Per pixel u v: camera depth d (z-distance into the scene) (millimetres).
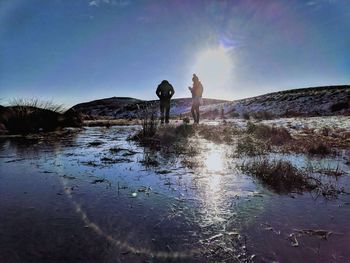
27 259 2293
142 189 4203
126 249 2469
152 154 7266
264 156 7008
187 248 2508
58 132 13758
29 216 3141
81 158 6633
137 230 2830
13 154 7129
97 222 3006
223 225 2988
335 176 5188
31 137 11195
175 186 4383
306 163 6297
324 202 3752
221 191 4164
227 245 2568
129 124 23062
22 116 12781
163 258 2342
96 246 2508
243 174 5184
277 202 3732
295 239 2697
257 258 2365
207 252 2445
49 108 14820
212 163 6145
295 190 4266
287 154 7484
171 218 3143
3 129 12258
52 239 2621
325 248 2543
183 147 8242
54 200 3674
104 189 4188
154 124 11281
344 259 2367
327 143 8992
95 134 13430
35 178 4766
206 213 3307
